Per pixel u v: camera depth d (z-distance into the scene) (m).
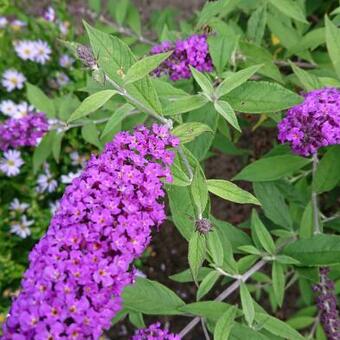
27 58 0.61
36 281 0.25
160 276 0.62
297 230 0.41
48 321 0.24
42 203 0.59
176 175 0.31
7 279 0.56
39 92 0.49
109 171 0.28
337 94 0.34
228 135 0.45
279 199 0.42
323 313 0.38
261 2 0.46
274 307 0.51
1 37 0.63
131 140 0.29
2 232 0.57
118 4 0.59
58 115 0.52
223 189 0.31
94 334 0.25
